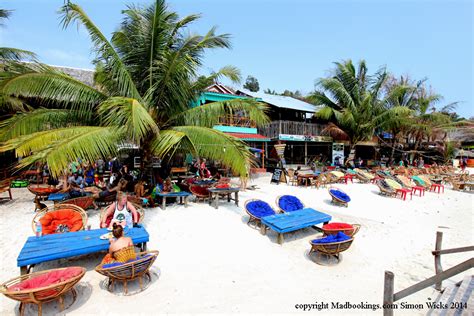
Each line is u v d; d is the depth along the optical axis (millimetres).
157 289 4160
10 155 12750
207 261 5203
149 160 8906
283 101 23453
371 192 13562
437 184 14844
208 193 9359
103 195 7781
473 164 33531
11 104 9781
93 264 4824
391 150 26656
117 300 3820
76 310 3561
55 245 4246
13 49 10414
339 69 22891
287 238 6605
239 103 8828
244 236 6559
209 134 7668
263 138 19672
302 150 26500
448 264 5707
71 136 6242
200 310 3693
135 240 4703
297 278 4773
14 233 6004
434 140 29031
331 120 24078
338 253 5422
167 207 8469
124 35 8312
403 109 20391
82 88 7750
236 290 4254
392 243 6816
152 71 8648
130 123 6449
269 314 3676
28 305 3611
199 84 9617
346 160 23641
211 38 8844
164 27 8328
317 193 12594
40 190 8242
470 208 11227
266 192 12539
